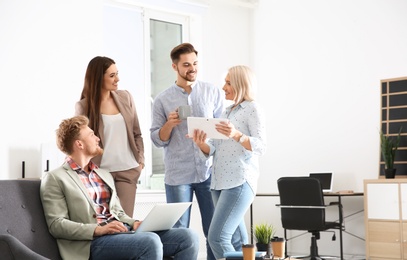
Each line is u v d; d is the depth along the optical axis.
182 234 3.12
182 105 3.93
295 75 7.14
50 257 2.81
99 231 2.89
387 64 6.39
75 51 5.54
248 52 7.57
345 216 6.64
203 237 6.83
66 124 3.10
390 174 5.98
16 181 2.86
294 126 7.13
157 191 6.40
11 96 5.07
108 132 3.63
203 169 3.95
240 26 7.50
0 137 4.96
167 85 6.84
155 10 6.72
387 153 6.04
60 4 5.46
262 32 7.46
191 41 7.05
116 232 2.91
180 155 3.96
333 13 6.84
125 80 6.41
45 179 2.95
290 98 7.18
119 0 6.32
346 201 6.64
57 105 5.37
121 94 3.77
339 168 6.71
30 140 5.15
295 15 7.17
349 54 6.69
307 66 7.04
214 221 3.58
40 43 5.30
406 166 6.09
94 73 3.62
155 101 4.08
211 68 7.14
